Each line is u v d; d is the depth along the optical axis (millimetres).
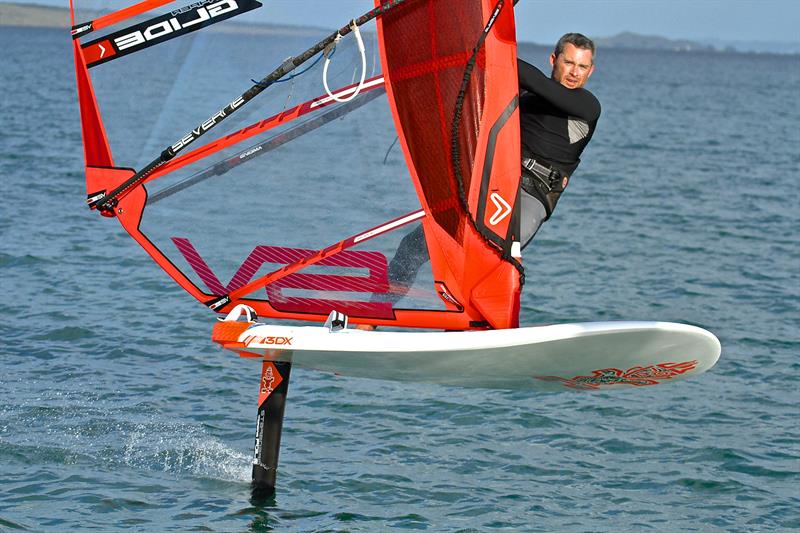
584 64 10609
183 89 10555
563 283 23672
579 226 31016
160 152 10641
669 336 9547
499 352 9984
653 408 15766
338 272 10789
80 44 10359
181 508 11680
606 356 10023
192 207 10781
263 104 10523
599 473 13352
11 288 21219
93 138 10570
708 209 35062
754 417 15477
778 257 27344
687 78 189750
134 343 17969
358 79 10484
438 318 10773
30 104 65312
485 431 14672
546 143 10844
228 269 10883
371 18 10141
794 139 64875
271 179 10711
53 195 32188
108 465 12859
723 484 13039
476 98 10453
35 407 14727
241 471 12906
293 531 11227
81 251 24656
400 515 11828
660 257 26828
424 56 10469
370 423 14836
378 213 10703
